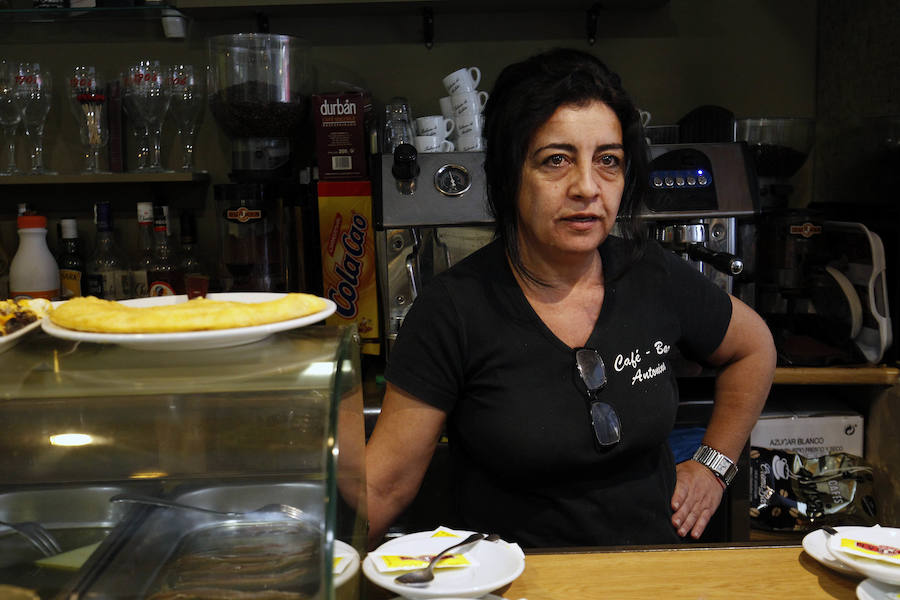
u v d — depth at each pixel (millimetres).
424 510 1816
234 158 2164
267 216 2031
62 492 776
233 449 763
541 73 1177
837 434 2055
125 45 2383
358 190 2049
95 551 750
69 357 812
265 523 745
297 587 709
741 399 1503
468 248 1893
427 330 1253
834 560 923
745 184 1920
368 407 1846
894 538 994
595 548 1006
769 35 2424
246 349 830
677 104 2449
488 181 1297
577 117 1148
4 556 753
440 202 1844
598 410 1206
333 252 2080
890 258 2006
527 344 1229
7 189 2385
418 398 1253
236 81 2041
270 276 2061
